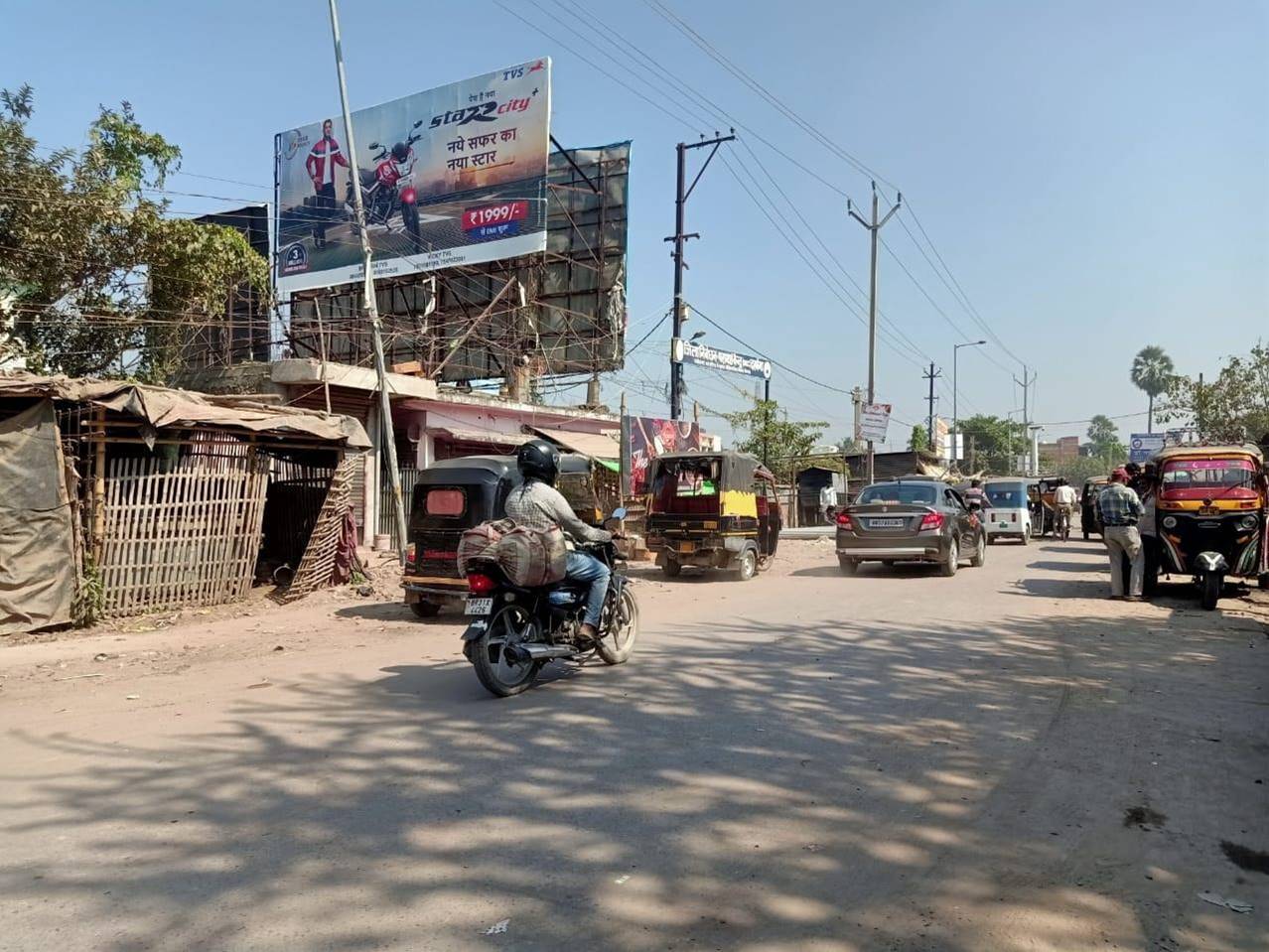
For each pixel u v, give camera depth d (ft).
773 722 19.38
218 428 37.76
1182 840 13.10
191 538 38.32
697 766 16.37
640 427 82.58
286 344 81.46
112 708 21.71
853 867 12.19
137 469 36.58
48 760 17.38
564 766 16.43
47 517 33.12
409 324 84.17
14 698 23.08
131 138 58.59
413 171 81.20
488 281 81.15
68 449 34.60
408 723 19.65
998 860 12.42
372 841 13.08
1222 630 30.76
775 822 13.74
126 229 56.34
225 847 12.91
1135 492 40.81
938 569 53.72
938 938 10.34
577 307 80.94
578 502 48.11
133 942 10.26
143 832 13.53
